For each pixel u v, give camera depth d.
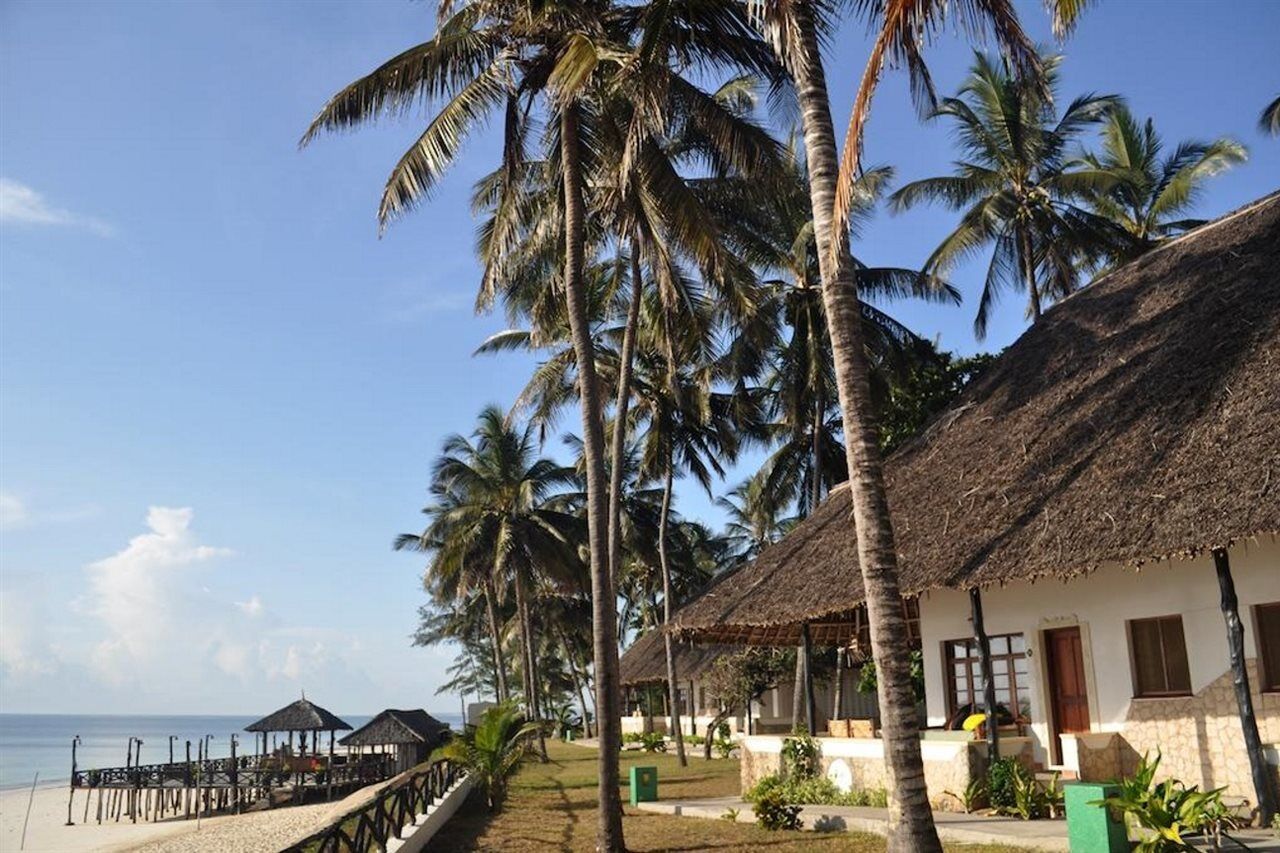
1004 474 16.52
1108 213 32.81
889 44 10.02
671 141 20.67
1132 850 10.50
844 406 10.48
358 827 13.09
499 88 15.88
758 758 19.56
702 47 14.70
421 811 18.61
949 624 19.33
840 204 10.12
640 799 20.62
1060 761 16.66
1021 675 17.59
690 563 54.25
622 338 33.25
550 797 24.05
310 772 46.16
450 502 50.38
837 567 17.50
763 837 14.77
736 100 26.30
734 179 23.09
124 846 31.31
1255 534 11.25
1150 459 13.72
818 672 35.22
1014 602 17.88
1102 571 16.22
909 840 9.29
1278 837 11.10
